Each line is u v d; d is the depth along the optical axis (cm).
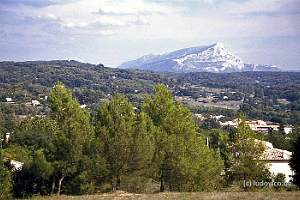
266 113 17562
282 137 9325
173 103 3859
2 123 10231
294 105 18875
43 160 3503
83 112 3866
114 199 2800
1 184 3278
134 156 3441
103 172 3422
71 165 3459
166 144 3600
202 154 3756
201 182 3772
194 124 3894
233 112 18712
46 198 3091
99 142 3447
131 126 3506
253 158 3941
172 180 3716
